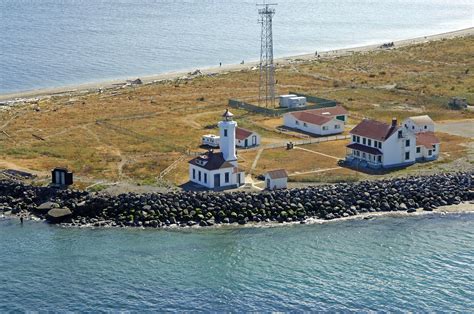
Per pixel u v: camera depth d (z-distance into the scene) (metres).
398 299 92.44
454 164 142.75
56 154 147.88
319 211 118.75
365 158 143.62
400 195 124.12
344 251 106.38
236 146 156.25
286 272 99.75
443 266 101.75
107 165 140.88
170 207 117.44
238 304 91.25
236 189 125.06
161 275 98.75
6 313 89.19
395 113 189.50
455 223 116.88
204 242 109.06
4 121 178.38
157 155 148.62
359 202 121.38
